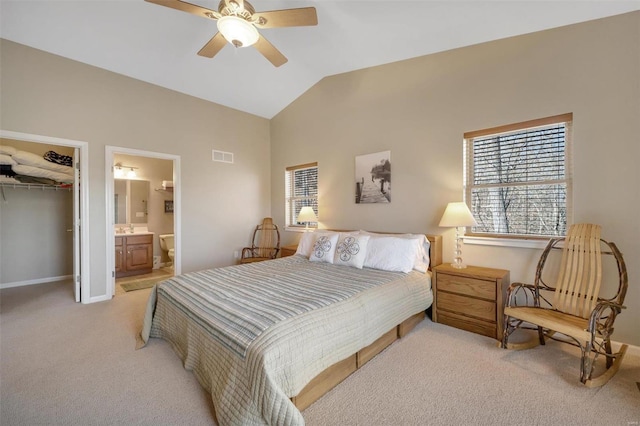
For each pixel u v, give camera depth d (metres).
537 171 2.68
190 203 4.30
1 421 1.51
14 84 2.93
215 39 2.27
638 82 2.16
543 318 2.04
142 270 5.00
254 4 2.56
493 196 2.95
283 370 1.40
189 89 4.15
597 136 2.33
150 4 2.58
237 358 1.46
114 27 2.85
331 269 2.89
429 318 2.95
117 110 3.60
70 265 4.70
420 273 2.83
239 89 4.30
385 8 2.54
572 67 2.43
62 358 2.15
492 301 2.49
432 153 3.26
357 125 3.95
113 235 3.62
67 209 4.67
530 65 2.63
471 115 2.98
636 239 2.19
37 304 3.37
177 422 1.52
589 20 2.34
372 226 3.82
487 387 1.80
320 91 4.38
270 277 2.54
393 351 2.26
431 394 1.74
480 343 2.39
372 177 3.79
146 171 5.41
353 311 1.90
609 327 1.91
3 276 4.11
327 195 4.35
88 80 3.39
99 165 3.47
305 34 3.04
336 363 1.79
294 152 4.87
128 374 1.94
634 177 2.19
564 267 2.28
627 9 2.18
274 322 1.57
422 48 3.16
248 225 5.03
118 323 2.81
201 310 1.88
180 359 2.12
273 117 5.27
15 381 1.86
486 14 2.47
